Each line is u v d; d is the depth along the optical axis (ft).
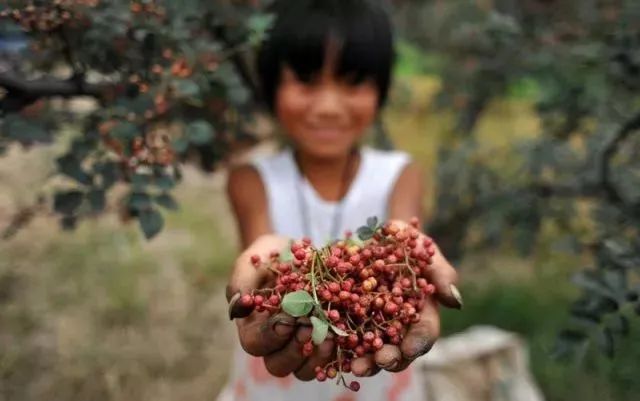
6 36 2.25
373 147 3.90
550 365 4.76
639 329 4.33
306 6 2.53
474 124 5.13
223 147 3.02
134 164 2.27
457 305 1.84
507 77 4.32
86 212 2.62
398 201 2.79
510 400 4.24
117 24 2.16
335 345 1.66
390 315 1.66
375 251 1.77
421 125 7.88
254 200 2.73
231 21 2.64
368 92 2.56
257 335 1.73
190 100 2.49
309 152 2.62
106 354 4.68
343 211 2.75
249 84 3.02
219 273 5.78
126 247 5.94
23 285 5.29
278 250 1.95
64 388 4.39
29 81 2.35
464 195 4.76
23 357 4.56
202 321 5.15
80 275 5.49
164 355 4.75
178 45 2.29
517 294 5.71
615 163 3.73
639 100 3.55
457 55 4.97
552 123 3.99
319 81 2.51
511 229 4.51
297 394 2.72
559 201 4.25
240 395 2.92
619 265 2.33
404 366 1.70
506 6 4.10
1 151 2.53
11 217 4.56
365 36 2.47
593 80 3.44
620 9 3.20
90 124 2.42
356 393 2.72
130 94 2.29
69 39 2.22
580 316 2.24
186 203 7.00
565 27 3.82
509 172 4.72
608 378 4.51
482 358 4.38
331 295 1.64
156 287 5.45
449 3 5.02
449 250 4.87
